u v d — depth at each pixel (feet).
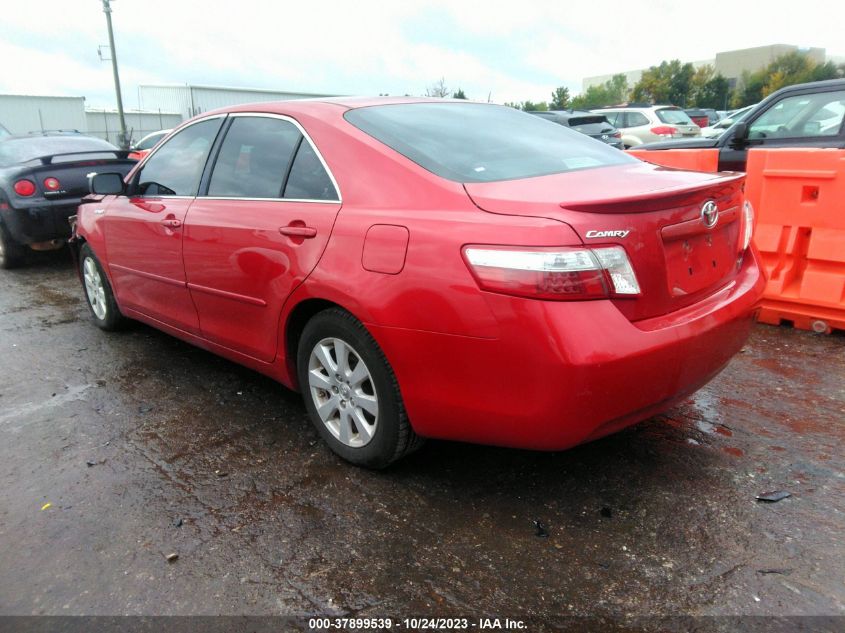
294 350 10.72
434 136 9.91
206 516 8.93
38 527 8.79
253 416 11.96
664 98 256.11
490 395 7.83
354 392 9.53
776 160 15.53
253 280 10.64
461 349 7.85
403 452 9.42
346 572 7.76
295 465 10.18
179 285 12.69
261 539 8.40
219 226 11.25
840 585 7.30
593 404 7.42
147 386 13.44
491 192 8.25
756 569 7.59
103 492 9.57
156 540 8.45
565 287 7.18
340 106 10.69
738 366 13.56
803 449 10.19
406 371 8.48
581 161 9.99
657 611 7.04
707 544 8.05
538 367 7.33
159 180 13.64
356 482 9.64
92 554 8.22
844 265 14.82
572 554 7.95
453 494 9.27
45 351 15.72
